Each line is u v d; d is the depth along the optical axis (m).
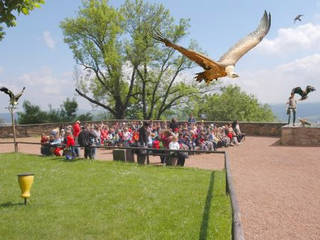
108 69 39.97
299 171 13.48
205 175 12.69
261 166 14.74
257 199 9.51
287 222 7.70
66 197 9.92
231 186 7.00
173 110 47.09
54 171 13.65
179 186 10.99
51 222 7.89
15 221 7.95
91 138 18.25
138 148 14.94
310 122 23.52
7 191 10.56
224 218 7.90
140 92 42.50
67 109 40.12
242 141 24.83
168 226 7.55
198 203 9.09
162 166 14.78
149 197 9.78
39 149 22.34
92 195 10.10
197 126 24.09
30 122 37.41
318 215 8.14
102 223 7.81
